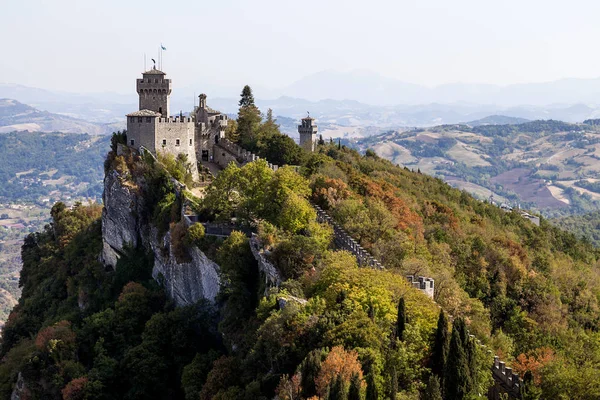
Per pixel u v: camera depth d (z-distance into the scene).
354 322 79.50
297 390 72.81
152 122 158.25
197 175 166.12
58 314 155.75
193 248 125.81
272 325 87.12
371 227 121.19
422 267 108.94
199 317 116.50
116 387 115.62
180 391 110.81
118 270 149.25
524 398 74.62
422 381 75.75
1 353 165.50
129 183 153.00
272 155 176.00
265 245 111.25
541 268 164.50
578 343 116.38
